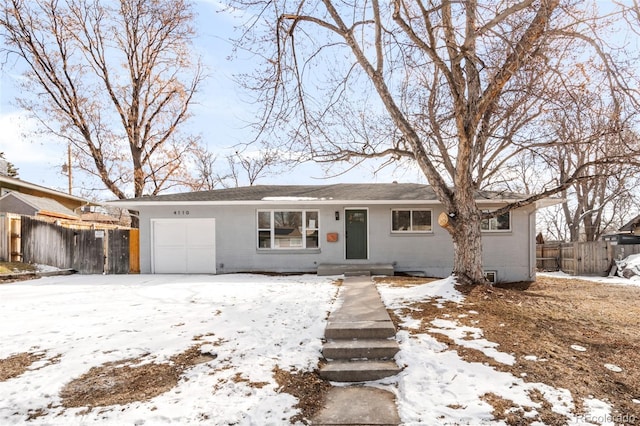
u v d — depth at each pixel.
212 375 4.44
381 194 13.82
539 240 21.09
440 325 5.97
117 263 13.73
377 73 8.81
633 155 7.68
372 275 12.21
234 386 4.20
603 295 9.39
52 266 13.79
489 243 13.33
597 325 6.19
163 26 19.81
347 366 4.79
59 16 18.23
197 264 13.58
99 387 4.15
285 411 3.79
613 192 21.72
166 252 13.61
